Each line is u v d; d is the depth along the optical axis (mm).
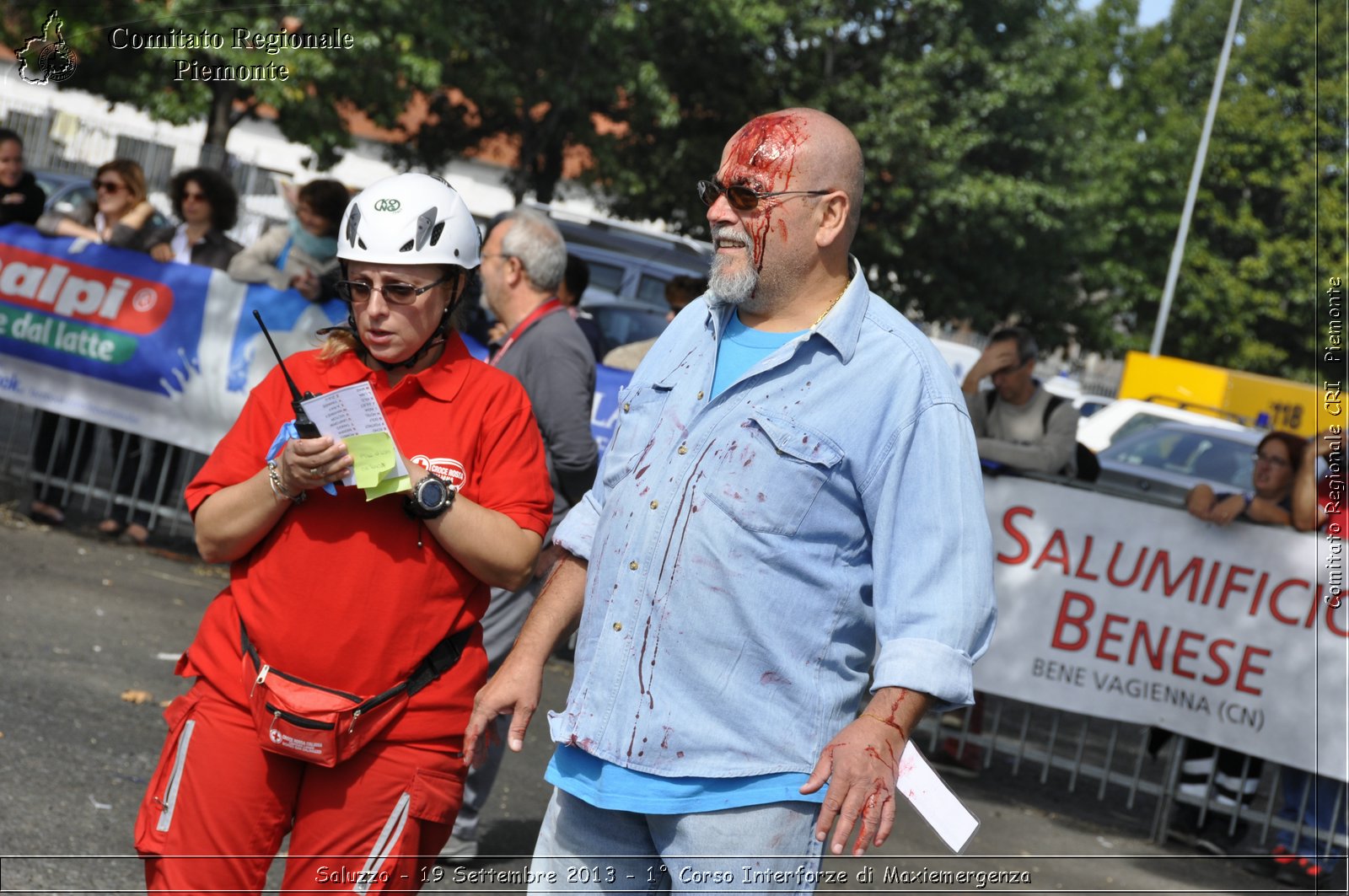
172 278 7297
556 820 2543
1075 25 27953
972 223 25844
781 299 2434
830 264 2434
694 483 2363
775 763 2346
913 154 24750
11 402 8039
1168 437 12188
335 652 2631
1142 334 32062
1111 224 30562
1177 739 5914
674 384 2504
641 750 2357
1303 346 30188
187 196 7344
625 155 24594
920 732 6488
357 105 18922
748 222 2389
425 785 2695
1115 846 5676
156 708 5160
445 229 2721
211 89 17422
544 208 11922
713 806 2354
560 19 21109
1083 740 6293
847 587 2371
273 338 7098
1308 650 5676
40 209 7789
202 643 2729
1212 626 5812
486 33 21062
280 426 2748
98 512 8055
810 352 2367
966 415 2398
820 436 2322
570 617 2691
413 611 2664
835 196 2387
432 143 24031
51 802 4141
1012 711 6941
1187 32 34812
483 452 2787
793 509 2314
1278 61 28969
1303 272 29453
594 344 6977
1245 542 5758
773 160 2375
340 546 2646
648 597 2369
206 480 2738
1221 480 11617
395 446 2596
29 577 6492
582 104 22281
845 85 24594
